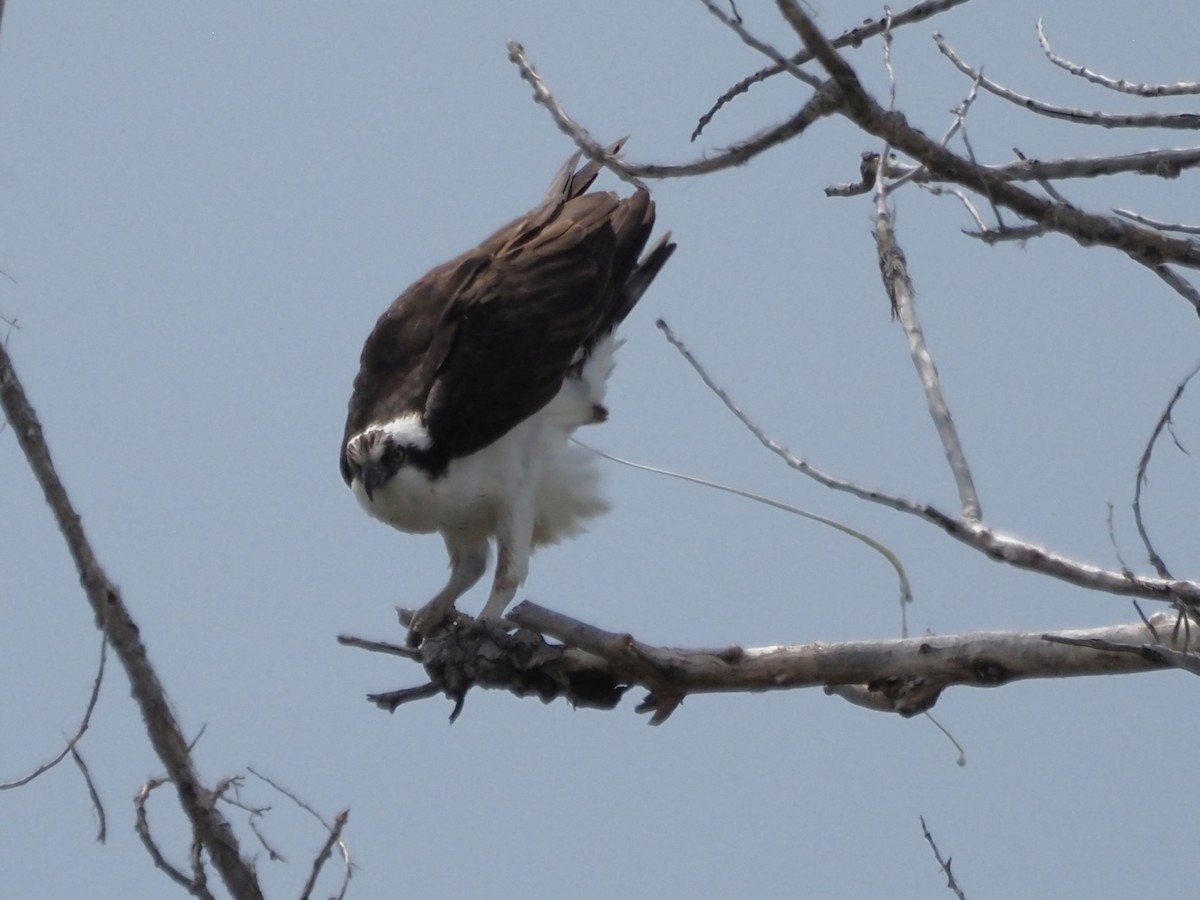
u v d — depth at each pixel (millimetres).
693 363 9602
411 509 14508
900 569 11578
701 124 10820
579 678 11898
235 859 9312
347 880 9438
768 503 12078
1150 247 10227
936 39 11148
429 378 14719
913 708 10500
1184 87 10977
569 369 15289
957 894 9750
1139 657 9727
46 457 9602
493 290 14953
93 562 9539
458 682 12227
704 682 11094
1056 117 10945
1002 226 10398
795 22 9352
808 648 10820
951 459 9141
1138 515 8719
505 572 14539
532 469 14703
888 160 11852
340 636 12625
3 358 9602
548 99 10984
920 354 9664
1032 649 10086
